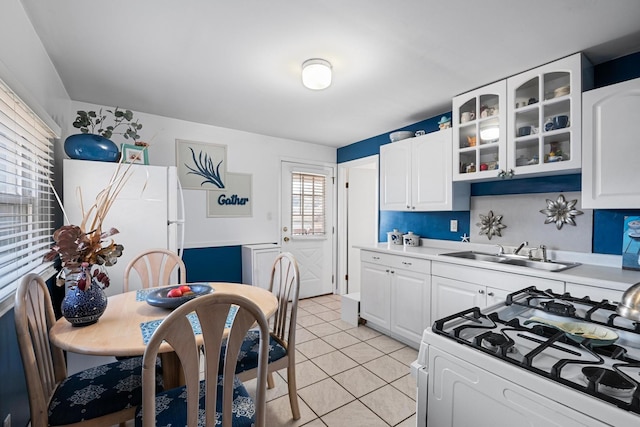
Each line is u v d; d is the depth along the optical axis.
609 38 1.72
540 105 2.02
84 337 1.16
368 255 3.04
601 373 0.65
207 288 1.76
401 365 2.29
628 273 1.74
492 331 0.93
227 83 2.33
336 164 4.56
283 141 4.04
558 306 1.14
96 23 1.60
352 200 4.61
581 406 0.59
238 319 0.94
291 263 1.77
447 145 2.61
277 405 1.82
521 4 1.44
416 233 3.32
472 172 2.42
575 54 1.87
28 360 1.01
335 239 4.53
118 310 1.48
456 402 0.80
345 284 4.52
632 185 1.64
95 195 2.17
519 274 1.90
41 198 1.97
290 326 1.65
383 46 1.81
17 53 1.43
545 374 0.66
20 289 1.05
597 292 1.59
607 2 1.42
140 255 2.12
